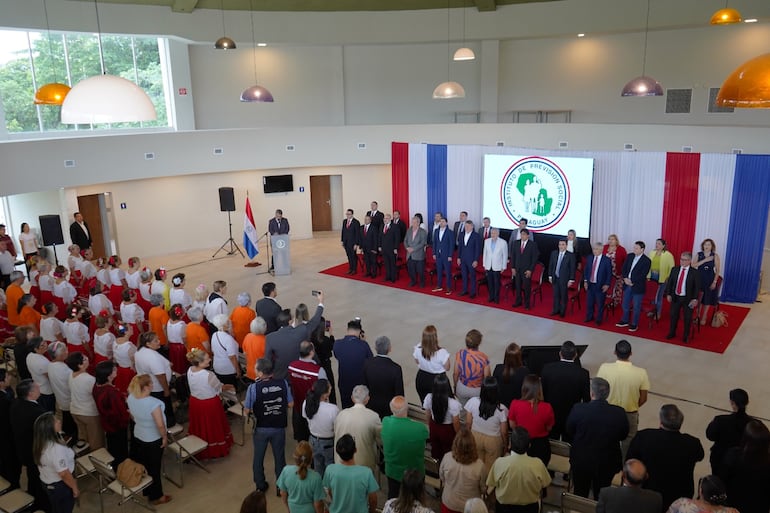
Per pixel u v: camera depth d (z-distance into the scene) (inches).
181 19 581.0
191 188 624.4
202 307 308.7
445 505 172.4
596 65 633.6
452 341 385.1
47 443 188.4
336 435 197.0
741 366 341.4
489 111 670.5
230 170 612.4
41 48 545.6
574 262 412.8
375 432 196.9
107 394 221.8
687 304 368.5
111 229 591.2
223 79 655.8
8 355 323.9
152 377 247.9
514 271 441.1
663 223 437.7
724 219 416.8
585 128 531.8
